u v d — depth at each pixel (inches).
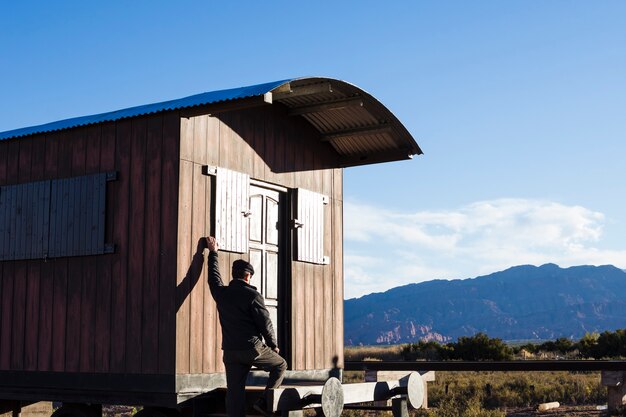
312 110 451.5
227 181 410.6
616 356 1692.9
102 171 412.5
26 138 445.4
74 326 413.4
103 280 405.4
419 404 429.1
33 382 425.1
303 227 464.8
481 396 809.5
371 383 417.4
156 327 383.6
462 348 1724.9
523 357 1775.3
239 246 415.2
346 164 505.7
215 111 381.7
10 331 438.3
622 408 605.9
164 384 377.1
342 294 499.8
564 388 847.1
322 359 475.2
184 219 385.7
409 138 470.0
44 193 432.5
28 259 435.2
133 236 396.8
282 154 457.4
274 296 448.5
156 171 392.8
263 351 362.3
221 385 398.6
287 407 362.3
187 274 385.1
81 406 422.3
